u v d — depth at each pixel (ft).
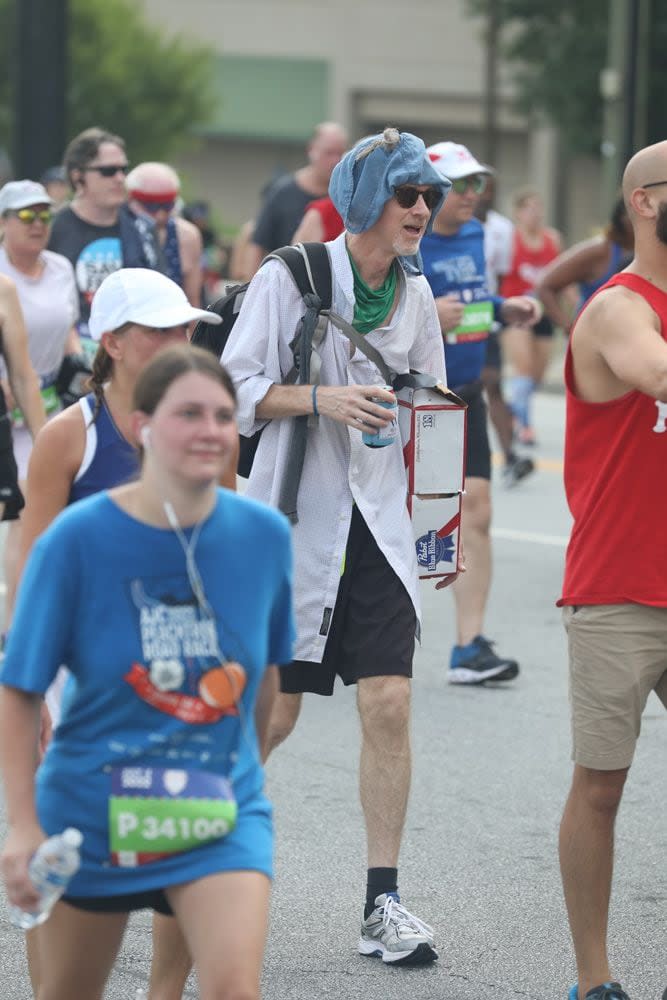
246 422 40.83
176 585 27.35
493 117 314.55
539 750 57.11
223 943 26.86
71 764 27.55
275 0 461.37
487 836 48.55
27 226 64.13
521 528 99.40
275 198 85.40
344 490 41.19
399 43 454.81
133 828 27.25
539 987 38.47
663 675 36.11
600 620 35.32
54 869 25.96
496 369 110.93
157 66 370.53
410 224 40.55
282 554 28.25
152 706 27.35
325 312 41.01
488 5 298.56
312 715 61.00
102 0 364.58
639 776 54.34
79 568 27.17
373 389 39.88
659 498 34.99
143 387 27.09
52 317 65.46
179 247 75.41
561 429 150.41
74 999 29.01
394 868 40.32
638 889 44.50
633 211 34.86
